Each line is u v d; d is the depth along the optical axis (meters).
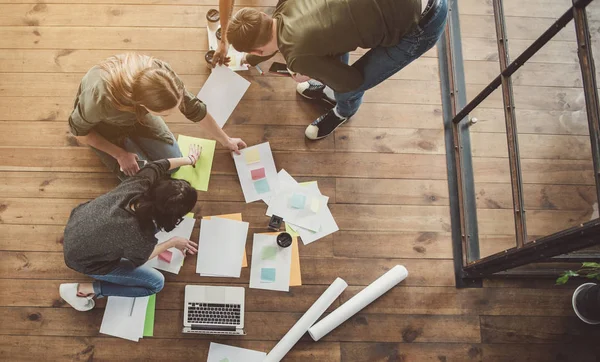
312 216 2.70
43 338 2.47
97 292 2.39
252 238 2.65
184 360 2.48
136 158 2.44
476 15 2.86
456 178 2.80
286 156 2.79
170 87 1.74
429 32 2.04
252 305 2.56
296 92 2.89
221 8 2.34
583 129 2.06
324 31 1.87
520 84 2.34
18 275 2.55
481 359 2.56
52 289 2.54
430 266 2.68
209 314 2.51
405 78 2.95
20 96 2.80
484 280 2.66
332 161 2.80
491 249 2.52
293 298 2.58
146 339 2.49
